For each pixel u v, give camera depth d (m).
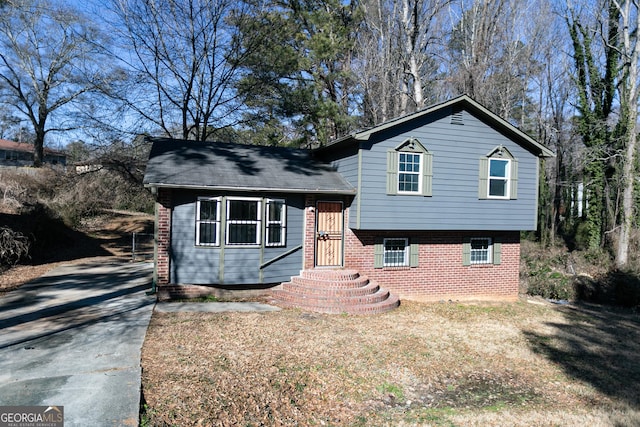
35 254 18.33
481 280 15.41
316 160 15.82
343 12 24.42
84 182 25.50
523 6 28.94
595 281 18.78
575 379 8.10
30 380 6.00
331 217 13.67
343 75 23.92
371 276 13.83
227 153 14.93
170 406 5.55
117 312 10.07
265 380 6.73
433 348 9.16
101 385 5.86
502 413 6.38
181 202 11.77
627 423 6.13
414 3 24.14
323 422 5.81
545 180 29.59
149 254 20.95
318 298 11.66
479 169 14.29
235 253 12.18
